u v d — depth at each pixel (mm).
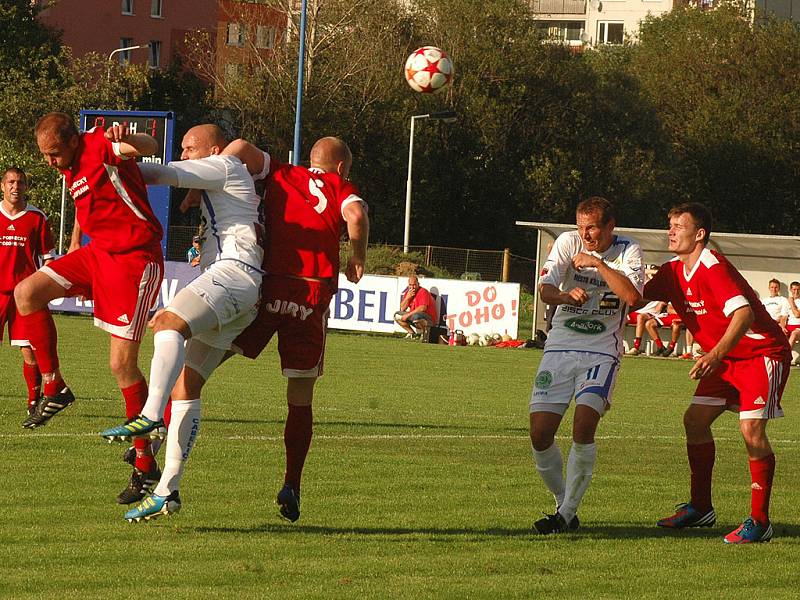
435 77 36656
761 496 10531
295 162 52594
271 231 10234
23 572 8250
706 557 9797
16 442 14156
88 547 9078
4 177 16703
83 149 10281
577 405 10500
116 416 17016
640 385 28969
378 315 42938
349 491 12164
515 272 56406
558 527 10492
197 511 10719
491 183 82375
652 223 90312
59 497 11016
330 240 10320
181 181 9742
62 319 41438
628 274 10500
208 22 121938
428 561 9133
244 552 9164
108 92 70875
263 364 28688
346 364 30406
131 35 116812
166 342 9273
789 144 94312
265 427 16750
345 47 79688
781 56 96938
